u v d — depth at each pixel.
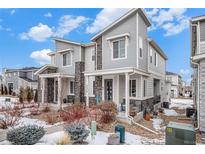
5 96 31.41
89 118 9.59
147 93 14.73
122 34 13.30
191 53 12.91
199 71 8.91
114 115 10.19
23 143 5.88
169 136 6.11
